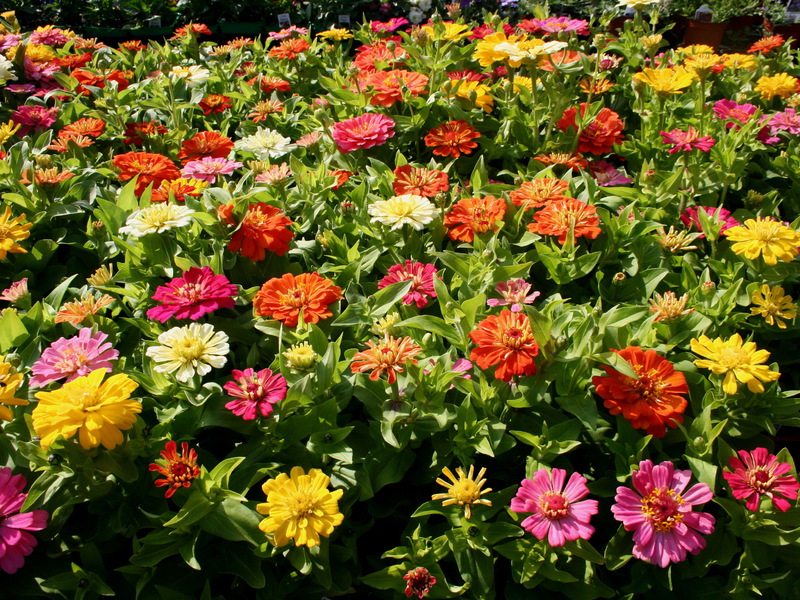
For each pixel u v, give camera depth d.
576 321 0.62
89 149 0.92
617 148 0.91
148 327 0.63
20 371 0.59
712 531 0.54
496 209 0.73
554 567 0.54
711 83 0.99
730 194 0.90
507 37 0.94
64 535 0.57
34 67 1.08
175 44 1.42
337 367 0.59
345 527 0.58
